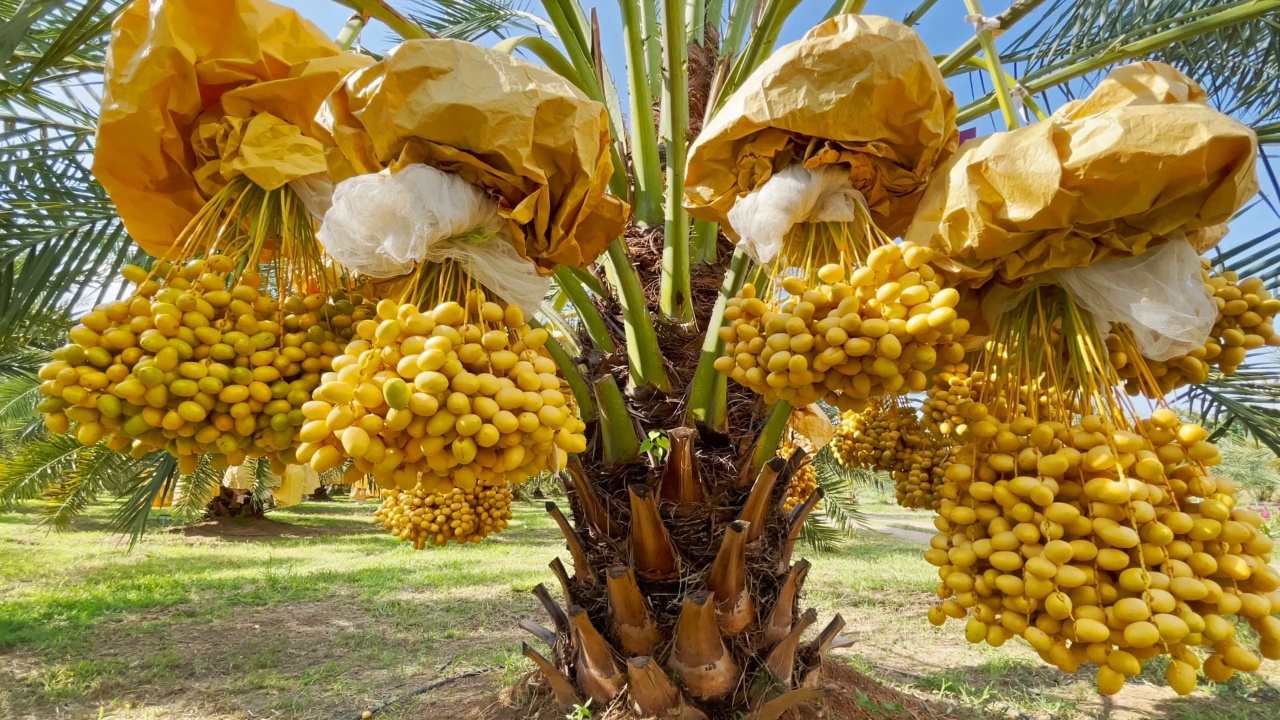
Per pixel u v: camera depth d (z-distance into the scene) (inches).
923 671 117.6
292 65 43.4
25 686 113.3
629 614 61.3
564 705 70.4
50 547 256.4
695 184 46.7
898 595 173.5
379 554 265.0
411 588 187.9
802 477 132.3
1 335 59.7
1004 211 36.0
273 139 42.8
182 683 115.9
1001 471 35.9
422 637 140.6
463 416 32.2
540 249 43.1
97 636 140.8
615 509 63.5
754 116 40.1
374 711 101.7
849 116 38.8
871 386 36.4
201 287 37.2
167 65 41.1
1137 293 36.3
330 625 150.3
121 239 65.5
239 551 267.6
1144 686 112.3
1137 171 32.6
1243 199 34.2
